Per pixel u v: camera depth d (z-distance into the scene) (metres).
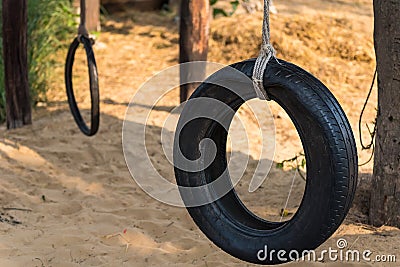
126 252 5.80
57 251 5.75
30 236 6.02
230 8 12.07
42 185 7.12
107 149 7.92
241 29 11.02
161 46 11.47
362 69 10.32
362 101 9.30
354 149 4.44
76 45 7.28
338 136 4.36
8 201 6.69
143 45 11.50
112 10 13.09
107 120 8.66
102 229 6.20
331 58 10.56
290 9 12.51
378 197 6.04
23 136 8.24
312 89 4.42
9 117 8.41
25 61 8.38
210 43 10.91
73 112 7.60
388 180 5.96
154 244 5.98
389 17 5.58
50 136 8.25
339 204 4.41
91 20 11.67
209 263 5.57
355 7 12.98
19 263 5.53
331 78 10.03
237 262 5.63
